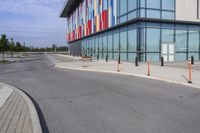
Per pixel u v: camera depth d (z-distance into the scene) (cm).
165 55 3216
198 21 3381
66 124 666
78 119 711
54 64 3350
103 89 1226
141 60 3078
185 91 1145
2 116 709
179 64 2698
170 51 3244
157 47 3156
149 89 1207
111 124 657
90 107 852
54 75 1981
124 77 1755
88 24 5353
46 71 2384
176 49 3288
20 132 569
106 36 4269
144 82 1466
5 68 2817
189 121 676
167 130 604
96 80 1600
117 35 3766
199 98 981
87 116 740
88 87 1305
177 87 1266
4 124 632
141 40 3069
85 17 5641
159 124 651
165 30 3197
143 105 866
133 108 826
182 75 1694
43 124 670
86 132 599
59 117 736
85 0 5612
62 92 1168
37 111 809
